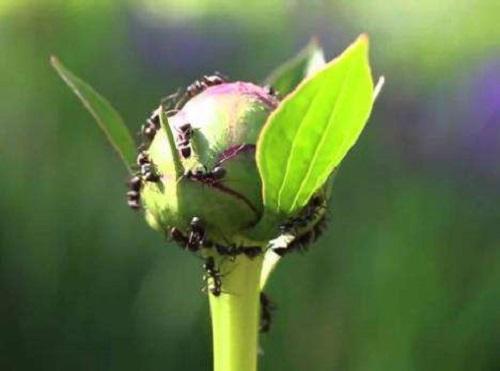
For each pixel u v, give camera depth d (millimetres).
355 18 938
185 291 622
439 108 722
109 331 618
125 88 767
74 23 804
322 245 633
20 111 697
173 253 633
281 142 202
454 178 673
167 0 863
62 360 613
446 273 619
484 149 688
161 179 227
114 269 634
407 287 614
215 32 831
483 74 726
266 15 900
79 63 775
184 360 609
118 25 811
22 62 743
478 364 594
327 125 199
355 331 605
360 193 665
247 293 236
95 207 655
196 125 224
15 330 617
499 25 925
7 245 633
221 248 226
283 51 831
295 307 613
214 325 238
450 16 944
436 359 596
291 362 601
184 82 784
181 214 225
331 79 193
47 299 625
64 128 692
